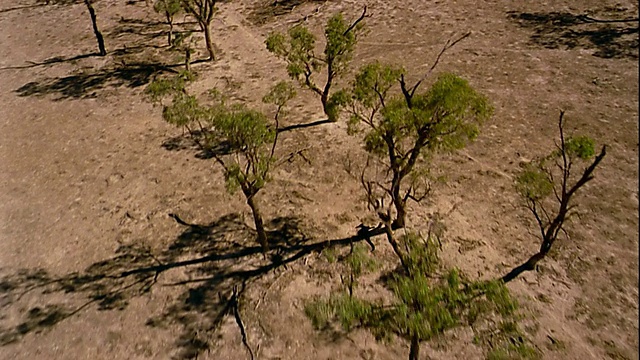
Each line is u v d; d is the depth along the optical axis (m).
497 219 16.05
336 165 18.53
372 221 16.33
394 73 14.52
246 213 16.95
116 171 19.11
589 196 16.53
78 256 15.95
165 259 15.63
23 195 18.39
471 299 11.74
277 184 17.88
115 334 13.67
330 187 17.66
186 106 14.48
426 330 9.77
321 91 21.12
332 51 19.11
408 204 16.73
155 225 16.80
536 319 13.23
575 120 19.66
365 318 12.16
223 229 16.45
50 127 21.72
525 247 15.11
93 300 14.58
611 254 14.74
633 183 16.86
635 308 13.37
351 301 12.30
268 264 15.19
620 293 13.73
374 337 12.99
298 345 13.09
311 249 15.51
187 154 19.64
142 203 17.64
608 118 19.62
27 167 19.67
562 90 21.38
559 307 13.49
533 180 14.51
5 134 21.52
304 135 20.06
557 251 14.91
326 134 20.05
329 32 19.31
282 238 15.95
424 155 14.33
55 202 17.98
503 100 21.03
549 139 18.88
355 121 15.04
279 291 14.43
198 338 13.45
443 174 17.78
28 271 15.56
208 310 14.10
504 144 18.84
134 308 14.29
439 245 14.41
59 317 14.19
